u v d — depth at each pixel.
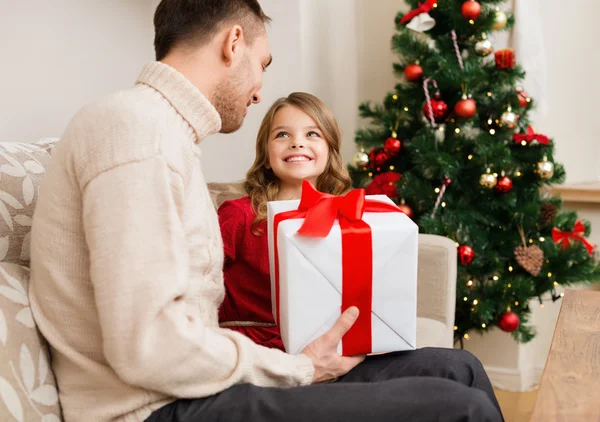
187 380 0.84
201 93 0.99
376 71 2.73
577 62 2.52
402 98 2.18
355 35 2.71
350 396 0.86
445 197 2.10
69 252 0.88
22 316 0.89
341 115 2.61
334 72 2.51
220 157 2.27
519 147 2.12
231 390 0.87
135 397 0.85
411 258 1.01
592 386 0.86
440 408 0.84
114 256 0.81
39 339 0.90
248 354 0.88
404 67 2.21
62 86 1.80
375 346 1.04
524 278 2.08
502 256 2.18
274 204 1.16
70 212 0.88
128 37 2.04
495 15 2.04
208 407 0.84
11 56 1.64
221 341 0.87
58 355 0.92
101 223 0.82
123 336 0.80
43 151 1.21
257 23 1.07
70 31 1.82
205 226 0.96
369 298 1.01
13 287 0.91
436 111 2.02
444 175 2.02
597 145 2.54
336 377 1.02
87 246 0.88
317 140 1.44
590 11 2.48
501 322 2.07
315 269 0.98
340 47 2.56
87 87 1.89
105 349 0.82
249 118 2.23
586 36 2.50
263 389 0.88
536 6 2.33
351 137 2.72
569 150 2.58
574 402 0.81
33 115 1.71
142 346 0.80
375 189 2.14
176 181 0.87
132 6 2.04
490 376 2.33
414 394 0.86
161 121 0.90
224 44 1.01
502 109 2.08
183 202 0.88
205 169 2.29
